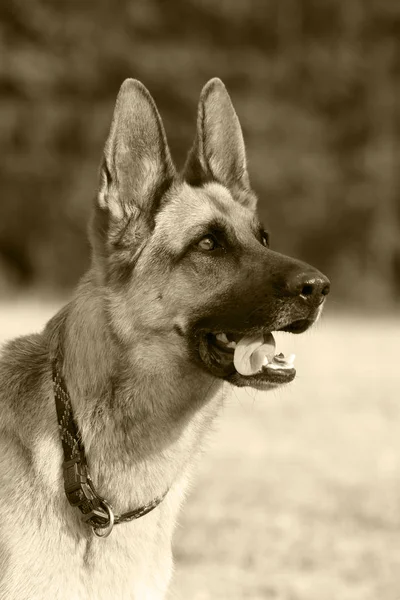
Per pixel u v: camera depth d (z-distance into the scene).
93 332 7.12
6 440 7.04
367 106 58.97
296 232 56.62
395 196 57.44
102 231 7.43
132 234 7.41
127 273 7.32
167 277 7.40
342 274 55.69
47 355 7.37
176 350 7.30
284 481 13.98
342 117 59.72
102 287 7.27
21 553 6.73
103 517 6.84
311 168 56.09
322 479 14.13
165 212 7.60
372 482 14.05
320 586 9.82
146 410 7.12
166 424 7.19
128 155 7.52
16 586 6.67
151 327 7.26
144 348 7.19
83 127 55.78
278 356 7.46
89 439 6.99
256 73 58.56
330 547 11.02
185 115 56.38
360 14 60.38
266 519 12.05
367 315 46.09
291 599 9.48
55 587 6.77
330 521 12.02
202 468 14.74
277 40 60.62
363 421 18.66
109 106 56.12
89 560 6.89
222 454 15.76
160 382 7.20
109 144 7.43
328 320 41.38
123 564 6.99
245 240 7.70
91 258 7.54
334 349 29.91
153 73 55.94
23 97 55.38
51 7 56.62
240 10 59.09
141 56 56.38
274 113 57.03
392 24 60.69
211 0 58.72
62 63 55.72
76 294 7.39
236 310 7.44
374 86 59.16
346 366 26.09
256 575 10.12
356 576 10.12
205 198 7.84
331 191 56.62
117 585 6.97
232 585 9.81
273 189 55.78
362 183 56.94
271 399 21.03
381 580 10.02
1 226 54.72
